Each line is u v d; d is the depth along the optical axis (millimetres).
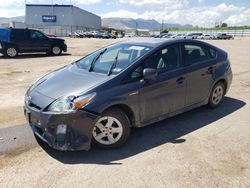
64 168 3693
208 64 5562
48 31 85750
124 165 3773
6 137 4605
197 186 3316
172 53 4984
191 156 4016
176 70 4902
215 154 4078
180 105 5062
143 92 4336
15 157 3963
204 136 4699
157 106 4617
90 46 27281
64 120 3730
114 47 5297
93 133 4047
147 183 3373
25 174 3553
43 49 17938
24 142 4422
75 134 3793
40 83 4543
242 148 4273
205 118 5535
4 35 16750
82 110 3771
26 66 12781
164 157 3986
